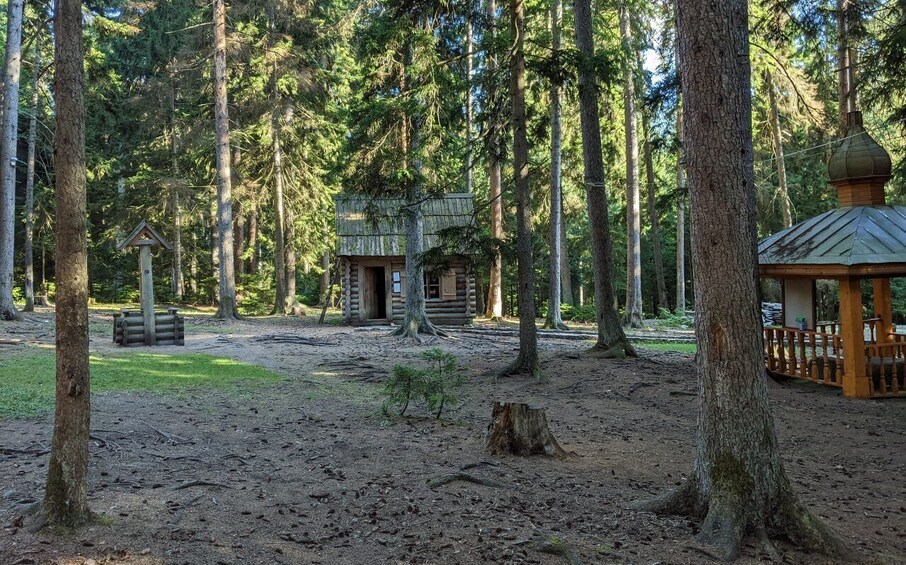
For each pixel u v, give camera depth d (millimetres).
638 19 24703
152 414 8984
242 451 7430
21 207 34969
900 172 15266
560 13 24234
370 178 14734
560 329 24422
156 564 4391
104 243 37719
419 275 20859
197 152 31875
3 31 35062
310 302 43469
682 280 29797
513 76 12750
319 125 31234
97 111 32938
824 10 14844
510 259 13352
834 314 30641
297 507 5664
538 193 30219
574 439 8805
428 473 6781
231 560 4539
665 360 15867
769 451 5375
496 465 7164
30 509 5047
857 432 9711
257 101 30109
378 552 4836
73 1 4707
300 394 11188
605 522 5582
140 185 34031
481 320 29844
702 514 5559
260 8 29984
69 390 4848
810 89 23172
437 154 16422
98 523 4922
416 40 13242
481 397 11555
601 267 16125
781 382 13875
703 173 5441
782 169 26203
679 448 8617
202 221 38250
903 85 13773
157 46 36219
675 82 14555
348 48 34812
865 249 11844
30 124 28375
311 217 33500
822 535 5176
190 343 18438
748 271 5422
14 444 7137
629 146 25500
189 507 5473
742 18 6684
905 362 12352
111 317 26031
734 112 5395
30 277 27812
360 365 14555
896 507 6555
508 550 4906
